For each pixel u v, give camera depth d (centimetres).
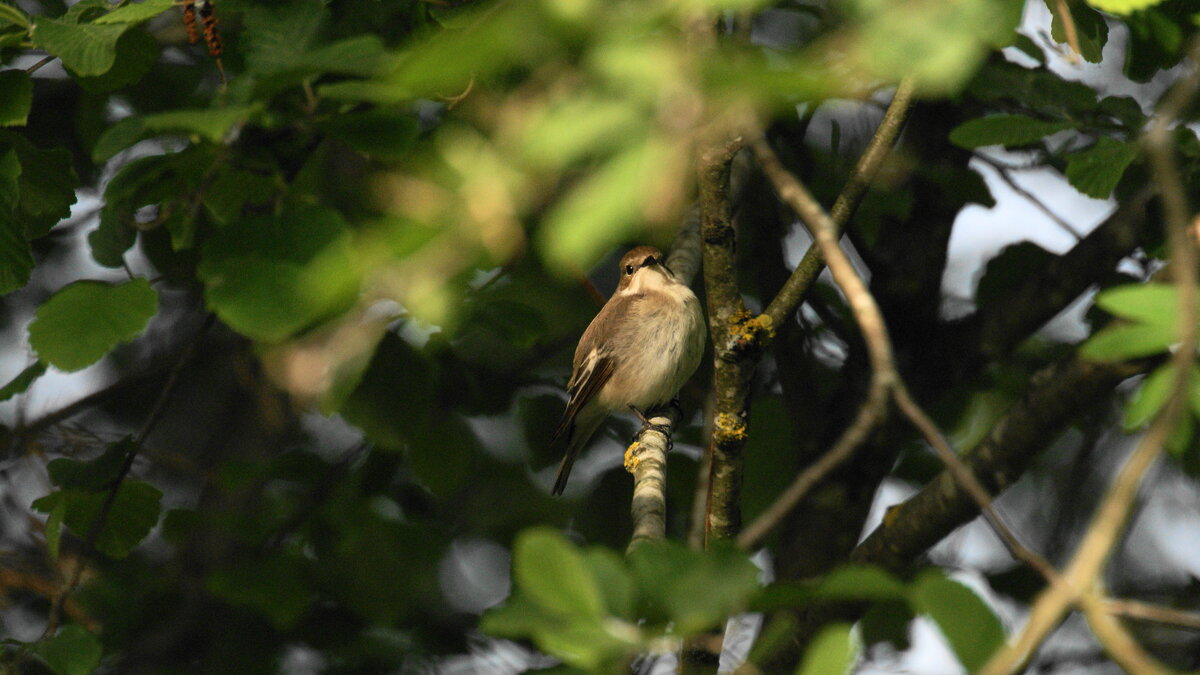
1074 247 1242
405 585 1196
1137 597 1280
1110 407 1401
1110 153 852
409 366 949
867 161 799
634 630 353
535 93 352
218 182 841
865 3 313
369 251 383
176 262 1184
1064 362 1114
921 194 1390
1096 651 1243
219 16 945
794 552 1297
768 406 1425
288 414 1276
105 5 860
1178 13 712
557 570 358
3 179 819
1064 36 671
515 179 367
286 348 714
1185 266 390
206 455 1518
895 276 1359
